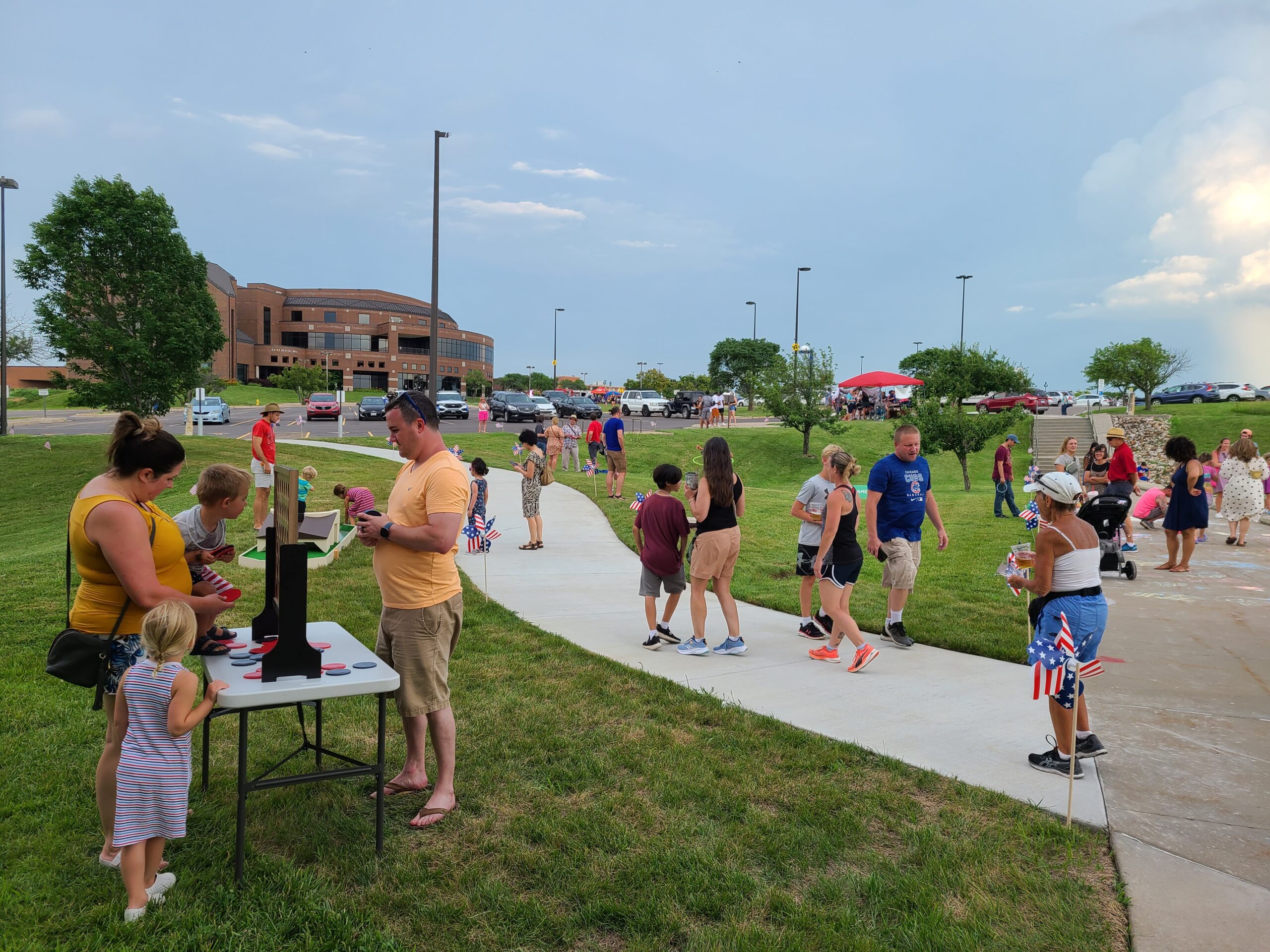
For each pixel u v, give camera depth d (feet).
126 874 9.84
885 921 10.16
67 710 16.57
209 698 10.23
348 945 9.56
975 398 172.86
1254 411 147.33
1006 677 20.43
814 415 114.73
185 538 12.01
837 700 18.61
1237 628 26.11
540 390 383.45
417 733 13.43
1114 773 14.82
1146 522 50.21
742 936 9.77
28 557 35.27
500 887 10.82
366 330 352.90
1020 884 11.04
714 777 14.25
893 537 22.98
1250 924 10.21
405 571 12.35
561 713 17.37
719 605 29.12
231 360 305.53
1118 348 172.35
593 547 40.27
